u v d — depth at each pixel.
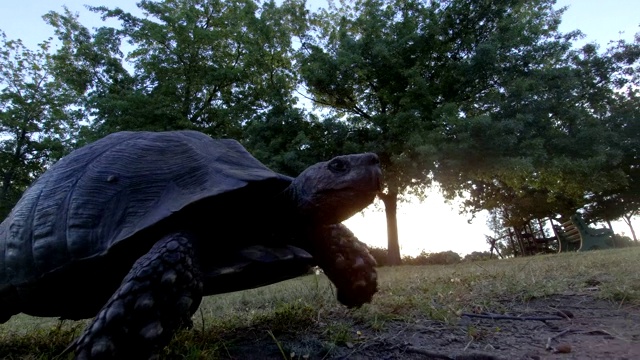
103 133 14.02
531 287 3.28
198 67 16.23
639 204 21.44
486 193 19.91
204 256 2.12
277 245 2.38
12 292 2.34
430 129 12.91
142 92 15.30
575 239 14.70
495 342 2.14
